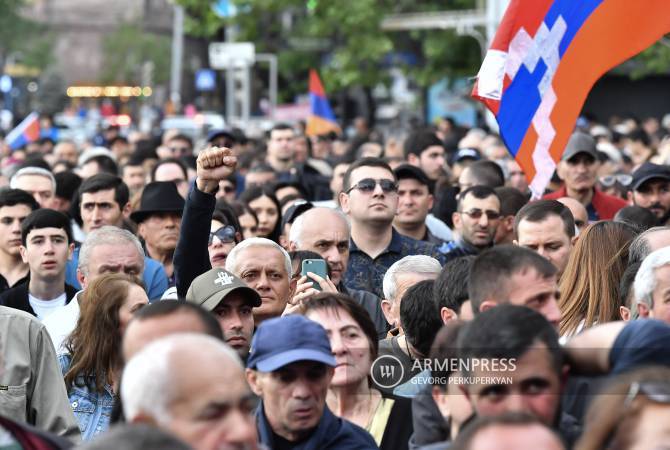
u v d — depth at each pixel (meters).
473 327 10.07
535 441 8.43
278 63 82.69
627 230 16.48
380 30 74.69
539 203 18.22
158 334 11.38
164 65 175.12
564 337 15.31
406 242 22.36
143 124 104.56
